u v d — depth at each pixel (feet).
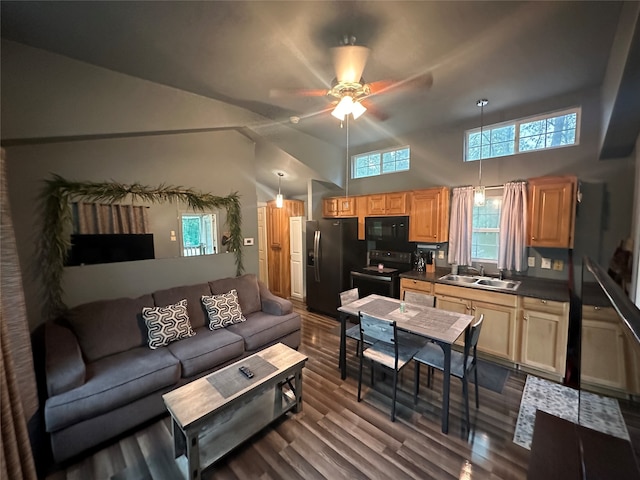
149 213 9.86
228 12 5.73
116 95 8.26
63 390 6.08
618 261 9.09
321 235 15.30
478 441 6.53
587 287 6.62
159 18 5.90
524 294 9.15
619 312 3.51
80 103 7.70
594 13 5.67
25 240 7.54
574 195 9.23
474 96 9.78
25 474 4.42
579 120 9.73
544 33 6.38
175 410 5.65
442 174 13.15
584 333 5.48
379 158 15.74
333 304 15.01
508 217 10.70
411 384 8.86
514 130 11.18
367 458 6.14
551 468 4.47
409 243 13.93
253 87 9.34
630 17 4.69
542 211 9.78
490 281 11.03
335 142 15.79
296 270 18.39
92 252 8.63
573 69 8.05
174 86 9.25
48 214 7.84
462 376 6.96
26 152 7.50
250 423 6.82
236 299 10.74
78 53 7.27
